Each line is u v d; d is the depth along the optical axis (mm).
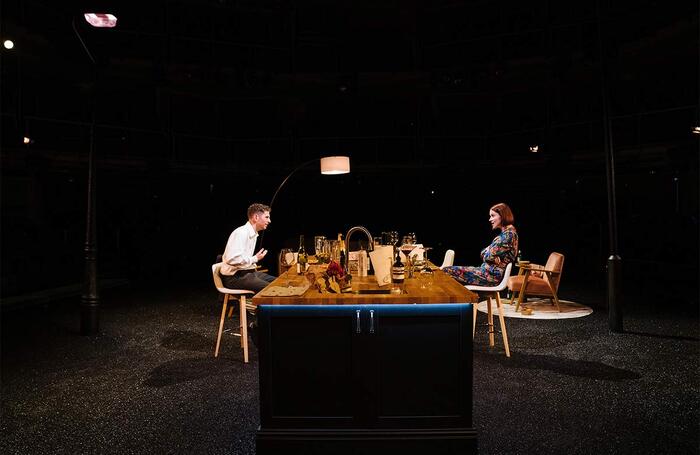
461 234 16281
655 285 9078
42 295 8289
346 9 16516
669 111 11891
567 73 13734
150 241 12562
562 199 14242
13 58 11945
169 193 15156
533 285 6371
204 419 3174
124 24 14391
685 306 6840
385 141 15961
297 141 16016
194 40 15172
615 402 3361
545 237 14430
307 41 16844
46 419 3217
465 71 14812
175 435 2943
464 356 2643
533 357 4430
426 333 2650
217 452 2721
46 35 11109
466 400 2648
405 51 17000
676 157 11000
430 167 15578
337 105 16875
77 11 5539
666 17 11758
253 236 4773
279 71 15734
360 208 16719
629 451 2678
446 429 2652
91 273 5652
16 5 11445
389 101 16750
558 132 14039
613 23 12945
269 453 2652
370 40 16969
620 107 13781
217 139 15867
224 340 5293
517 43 15133
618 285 5344
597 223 12305
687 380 3787
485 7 15758
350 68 17062
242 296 4457
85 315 5617
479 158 15688
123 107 14945
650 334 5219
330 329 2658
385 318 2646
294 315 2656
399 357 2650
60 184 13906
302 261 4266
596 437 2844
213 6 15523
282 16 16266
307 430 2666
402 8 16344
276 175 15719
